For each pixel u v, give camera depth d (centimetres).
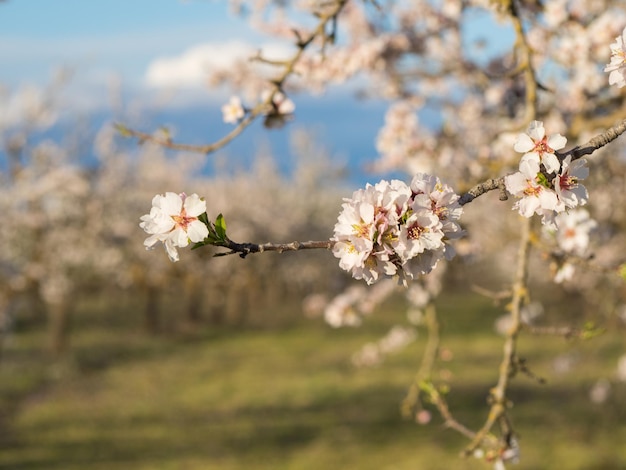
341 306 678
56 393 1856
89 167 2442
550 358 2147
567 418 1501
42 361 2222
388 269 157
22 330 2825
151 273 2817
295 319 3409
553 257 313
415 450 1375
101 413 1681
